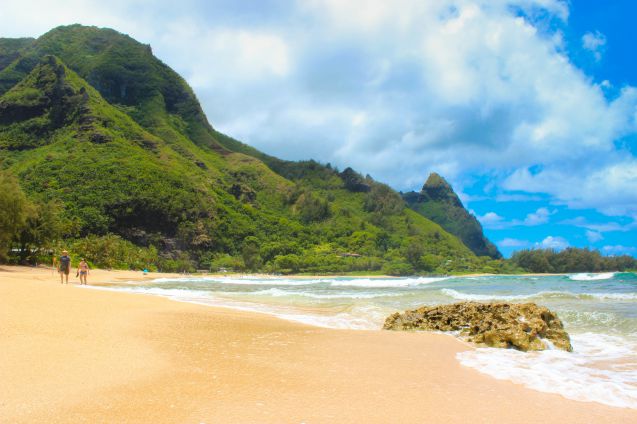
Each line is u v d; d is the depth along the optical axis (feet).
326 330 42.83
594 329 46.19
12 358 24.09
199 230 485.97
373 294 102.37
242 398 19.75
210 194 579.89
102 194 446.60
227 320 46.16
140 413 17.21
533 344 35.65
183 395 19.77
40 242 201.36
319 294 102.06
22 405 17.40
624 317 50.60
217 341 33.63
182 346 30.71
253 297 87.71
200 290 116.98
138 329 36.40
